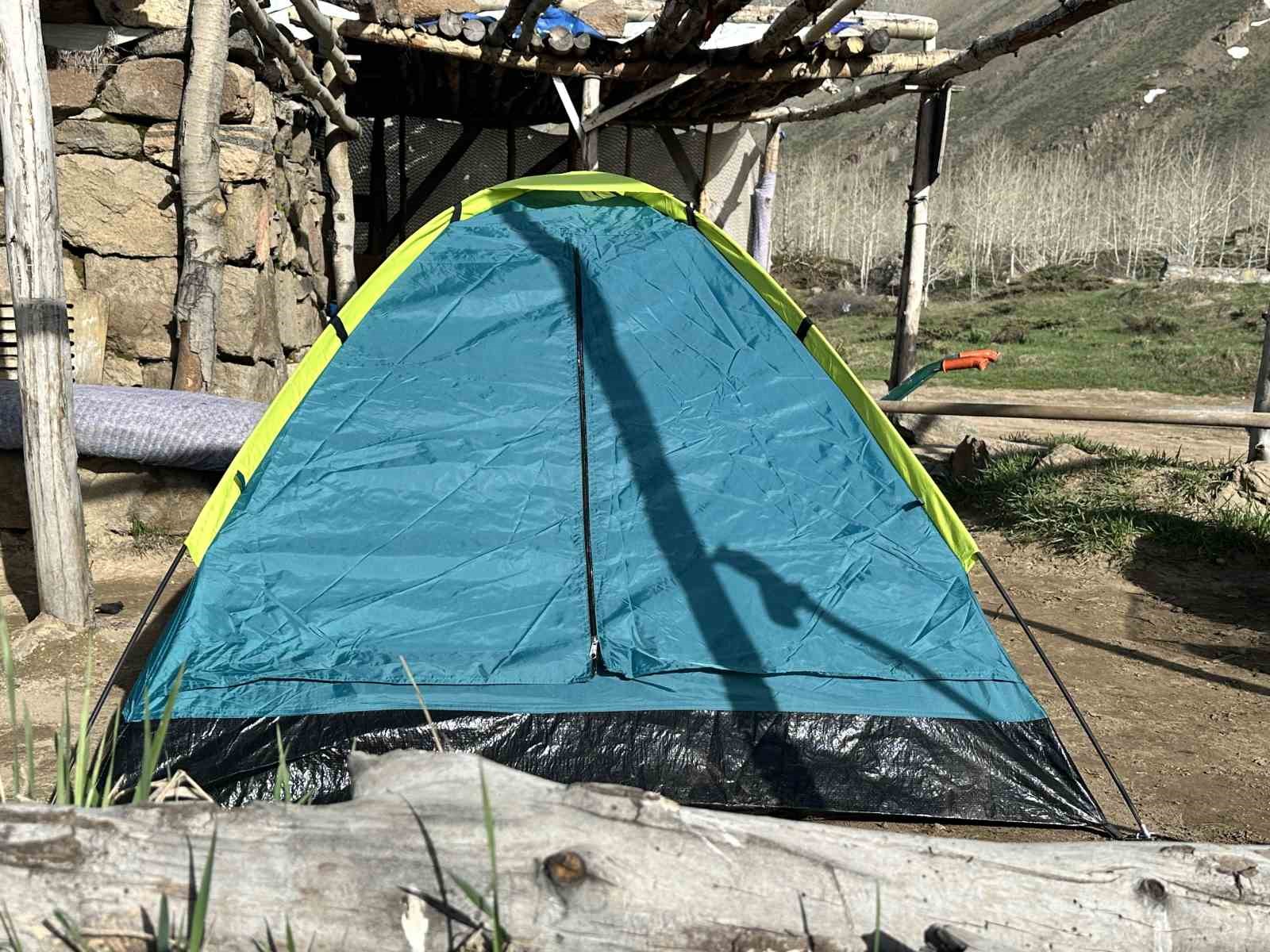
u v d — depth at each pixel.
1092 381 15.65
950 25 169.25
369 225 12.05
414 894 1.56
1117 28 129.00
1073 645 5.19
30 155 4.46
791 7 6.41
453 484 3.70
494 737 3.02
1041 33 6.34
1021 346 21.11
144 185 6.70
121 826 1.57
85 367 6.66
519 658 3.21
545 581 3.46
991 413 6.65
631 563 3.52
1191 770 3.85
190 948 1.43
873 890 1.65
